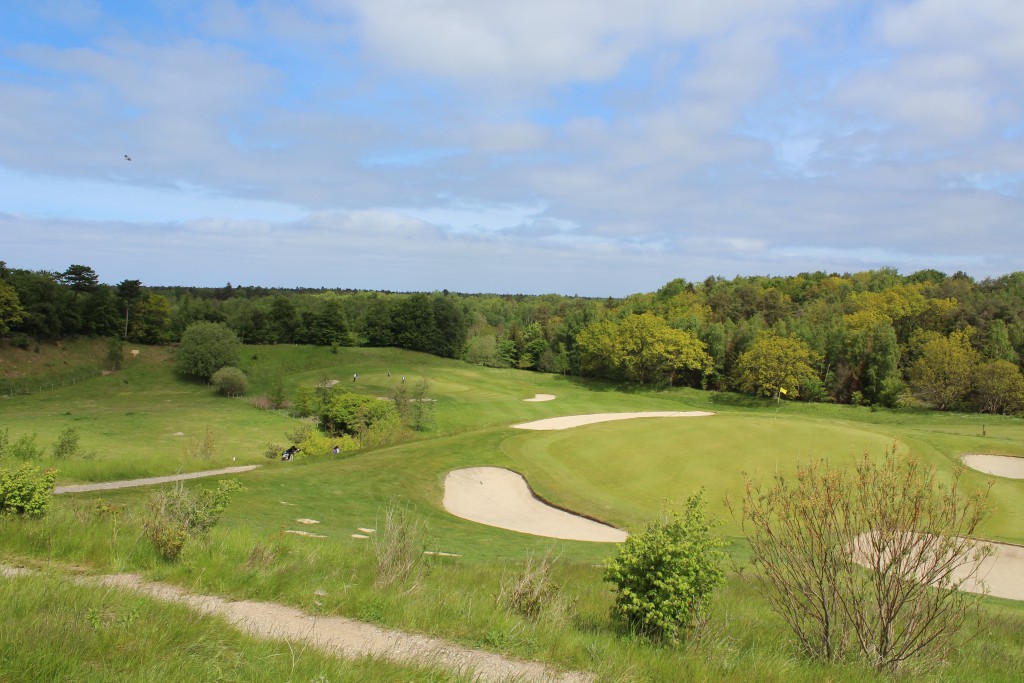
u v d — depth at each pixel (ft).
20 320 242.78
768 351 230.48
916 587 22.33
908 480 22.20
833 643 23.13
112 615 20.27
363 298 457.27
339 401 149.69
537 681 19.06
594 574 41.42
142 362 266.16
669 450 99.71
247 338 307.37
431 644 22.11
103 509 38.47
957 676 22.76
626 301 419.33
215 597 25.94
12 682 14.76
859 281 384.27
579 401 213.05
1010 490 82.23
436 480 86.48
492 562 43.47
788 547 23.89
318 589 27.53
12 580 22.89
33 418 179.01
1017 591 51.75
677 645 23.73
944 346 206.80
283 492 73.41
